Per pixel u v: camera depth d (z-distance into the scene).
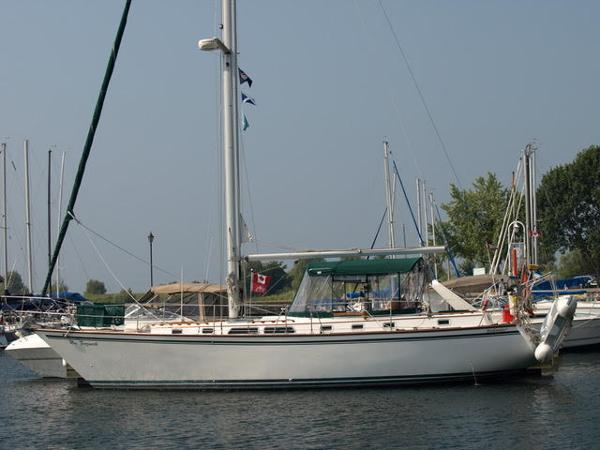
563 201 60.91
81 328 20.33
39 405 19.17
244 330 19.59
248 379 19.33
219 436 15.11
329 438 14.71
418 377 19.23
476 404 17.19
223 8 21.23
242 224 20.97
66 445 14.94
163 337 19.53
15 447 14.95
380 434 14.90
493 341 19.23
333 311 20.41
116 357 19.89
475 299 22.39
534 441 14.02
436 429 15.14
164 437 15.22
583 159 60.38
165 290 24.47
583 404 16.98
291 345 19.14
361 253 20.36
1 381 24.66
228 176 20.97
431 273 22.12
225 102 21.08
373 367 19.11
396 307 20.27
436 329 19.08
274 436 14.96
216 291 24.12
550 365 19.69
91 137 22.05
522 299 20.11
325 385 19.25
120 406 18.23
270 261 21.02
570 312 19.12
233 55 21.25
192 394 19.30
